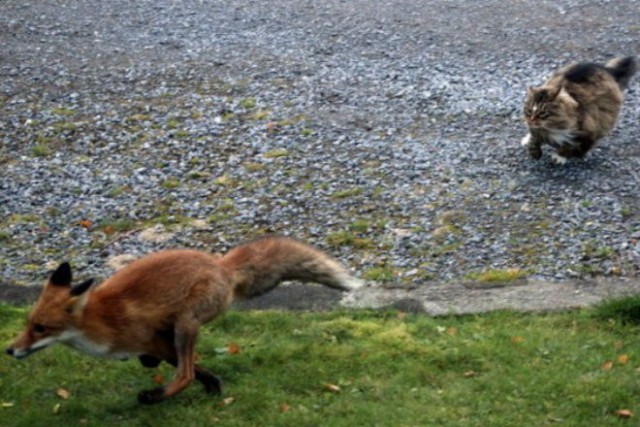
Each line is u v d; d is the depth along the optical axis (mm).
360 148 13422
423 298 9406
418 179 12438
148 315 7164
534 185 12141
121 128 14305
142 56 17094
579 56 16766
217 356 8234
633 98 15023
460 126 14070
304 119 14391
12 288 9898
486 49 17188
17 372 8070
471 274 10000
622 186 12023
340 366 8109
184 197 12289
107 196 12398
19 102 15211
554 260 10195
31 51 17344
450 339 8531
